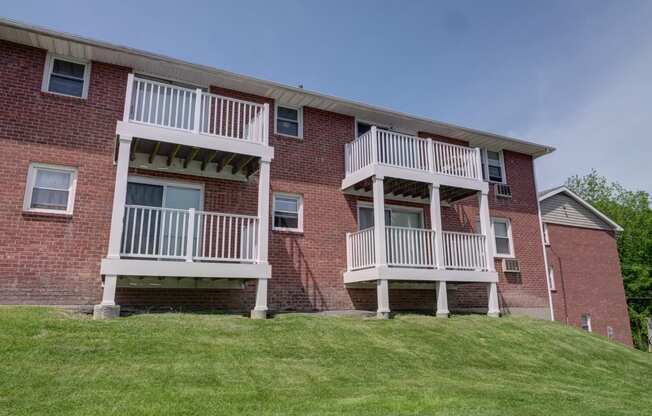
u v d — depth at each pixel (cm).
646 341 3114
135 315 926
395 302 1405
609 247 2017
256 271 1048
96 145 1088
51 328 751
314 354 791
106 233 1054
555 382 824
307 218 1316
